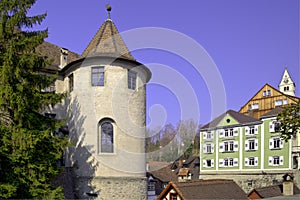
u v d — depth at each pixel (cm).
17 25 1580
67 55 2562
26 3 1578
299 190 3070
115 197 2044
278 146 3866
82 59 2169
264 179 3928
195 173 4522
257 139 4084
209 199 2138
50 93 1631
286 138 2295
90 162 2078
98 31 2348
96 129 2098
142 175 2162
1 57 1470
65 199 1906
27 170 1448
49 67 2297
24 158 1420
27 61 1519
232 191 2402
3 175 1391
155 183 3231
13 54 1482
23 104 1437
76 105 2178
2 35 1509
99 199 2025
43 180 1485
